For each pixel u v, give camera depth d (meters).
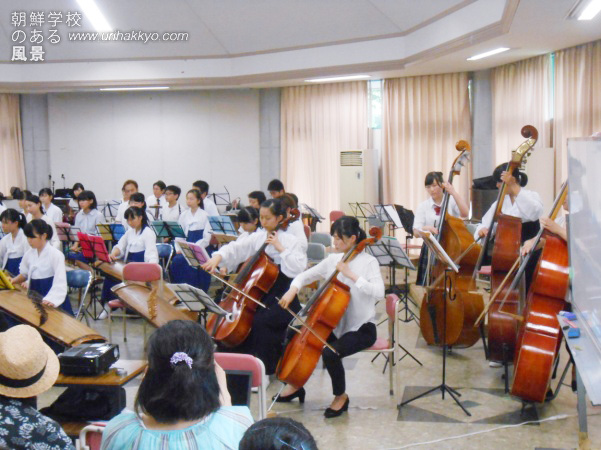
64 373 3.33
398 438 4.00
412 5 8.58
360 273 4.40
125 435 1.84
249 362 3.33
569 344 2.91
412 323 6.64
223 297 5.27
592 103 7.70
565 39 7.44
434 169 10.38
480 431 4.06
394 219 7.22
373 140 11.15
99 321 6.92
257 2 9.70
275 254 5.05
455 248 5.15
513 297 4.58
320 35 9.94
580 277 3.12
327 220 11.47
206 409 1.84
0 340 2.06
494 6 7.13
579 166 3.09
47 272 5.43
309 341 4.21
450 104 10.16
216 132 12.26
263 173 12.09
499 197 4.99
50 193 8.98
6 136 12.59
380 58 9.61
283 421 1.39
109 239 8.09
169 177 12.52
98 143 12.67
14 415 2.02
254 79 10.80
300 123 11.60
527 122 8.86
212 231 7.79
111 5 10.30
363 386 4.92
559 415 4.25
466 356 5.53
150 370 1.83
